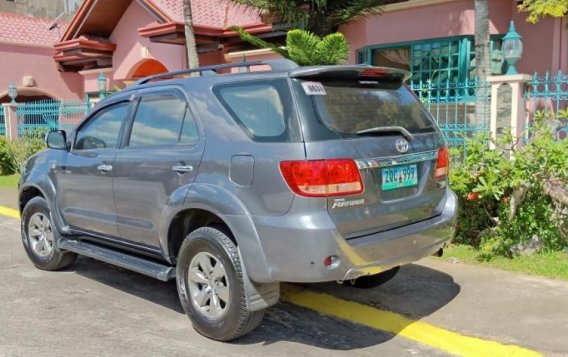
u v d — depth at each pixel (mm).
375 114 4328
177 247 4750
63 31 21766
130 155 5008
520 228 6121
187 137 4586
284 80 4039
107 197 5250
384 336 4484
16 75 20203
